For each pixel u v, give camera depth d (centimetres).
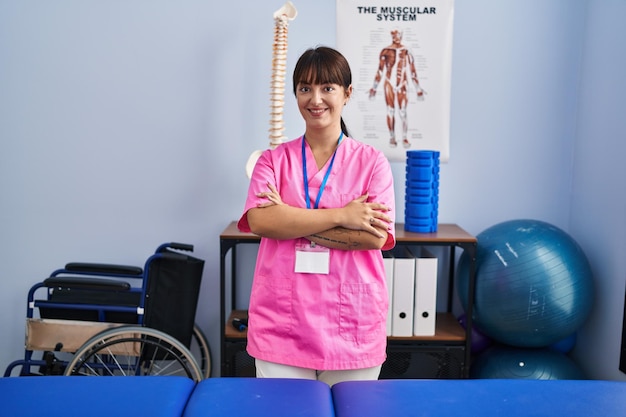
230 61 282
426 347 257
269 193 177
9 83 283
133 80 284
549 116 287
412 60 282
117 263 294
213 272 295
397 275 252
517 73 285
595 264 271
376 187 182
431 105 283
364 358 179
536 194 292
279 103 258
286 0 280
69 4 279
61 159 288
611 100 257
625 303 246
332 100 175
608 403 117
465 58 285
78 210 291
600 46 266
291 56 282
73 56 282
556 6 281
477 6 282
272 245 183
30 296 260
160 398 117
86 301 268
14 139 287
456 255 296
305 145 187
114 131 287
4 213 291
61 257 294
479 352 276
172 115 286
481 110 287
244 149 287
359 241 173
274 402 116
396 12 279
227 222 292
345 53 281
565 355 267
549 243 247
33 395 117
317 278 178
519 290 240
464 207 292
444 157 286
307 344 177
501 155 290
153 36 281
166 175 289
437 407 115
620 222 252
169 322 264
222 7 279
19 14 279
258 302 182
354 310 178
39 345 261
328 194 182
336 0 279
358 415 112
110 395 118
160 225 292
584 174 279
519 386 124
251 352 183
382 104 284
